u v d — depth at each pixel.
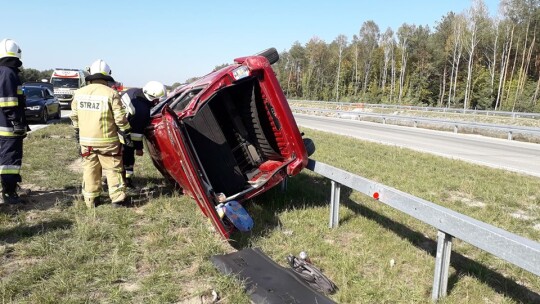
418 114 34.59
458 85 69.00
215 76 5.65
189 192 5.17
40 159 8.38
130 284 3.55
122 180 5.52
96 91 5.27
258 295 3.34
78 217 4.90
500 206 6.46
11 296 3.24
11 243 4.25
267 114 5.90
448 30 74.25
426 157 11.30
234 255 4.02
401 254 4.25
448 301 3.37
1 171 5.27
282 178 5.52
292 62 106.31
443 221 3.27
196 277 3.67
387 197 4.00
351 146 13.40
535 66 63.22
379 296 3.45
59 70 27.62
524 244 2.63
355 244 4.51
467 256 4.39
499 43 65.62
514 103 56.25
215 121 5.83
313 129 20.41
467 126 22.16
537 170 10.27
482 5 61.88
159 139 5.24
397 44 81.25
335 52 90.75
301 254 3.94
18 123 5.22
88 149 5.32
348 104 44.44
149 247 4.24
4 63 5.14
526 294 3.62
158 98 6.17
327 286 3.51
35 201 5.67
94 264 3.78
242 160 6.35
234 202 4.46
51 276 3.59
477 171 9.45
